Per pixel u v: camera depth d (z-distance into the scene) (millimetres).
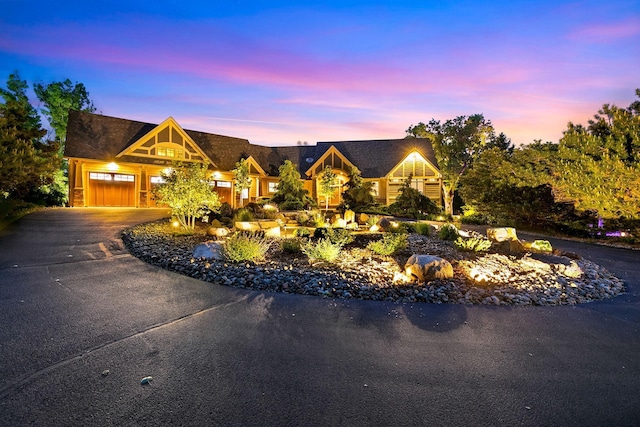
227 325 4770
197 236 11594
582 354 4180
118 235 11086
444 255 9516
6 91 29156
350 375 3562
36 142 19016
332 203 32094
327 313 5352
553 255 10438
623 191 13430
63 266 7512
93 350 3922
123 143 24422
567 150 15406
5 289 5906
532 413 2992
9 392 3082
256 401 3064
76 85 32688
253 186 30109
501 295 6430
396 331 4758
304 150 35938
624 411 3045
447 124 40250
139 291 6074
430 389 3336
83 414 2822
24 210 16078
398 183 32781
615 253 12367
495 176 20172
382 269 7871
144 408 2918
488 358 4020
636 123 13195
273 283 6676
